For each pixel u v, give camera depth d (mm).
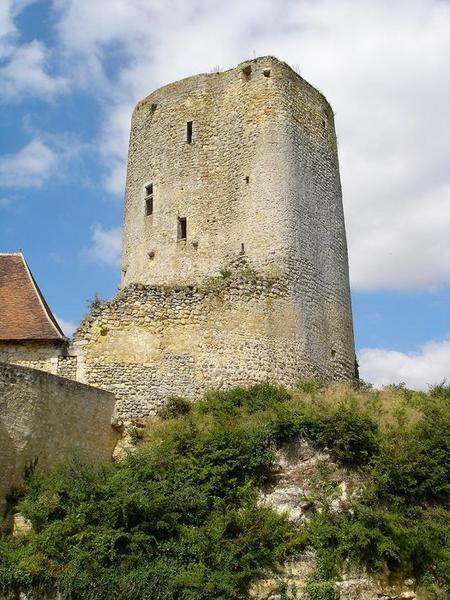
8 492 15938
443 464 16594
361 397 20078
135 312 20891
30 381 17047
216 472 16016
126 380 20125
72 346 20312
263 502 15914
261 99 25500
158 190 26703
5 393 16453
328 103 27812
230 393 19891
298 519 15492
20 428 16516
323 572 14477
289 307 22422
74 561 14016
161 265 25547
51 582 13953
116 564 14023
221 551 14320
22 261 23203
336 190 26734
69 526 14602
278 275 22672
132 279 26344
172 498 15047
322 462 16531
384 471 16188
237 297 21609
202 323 21031
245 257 23781
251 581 14133
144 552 14195
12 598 13938
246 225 24281
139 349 20516
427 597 14656
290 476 16438
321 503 15734
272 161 24406
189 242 25391
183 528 14641
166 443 17125
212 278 23859
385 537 14867
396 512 15672
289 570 14453
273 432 16875
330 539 14961
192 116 27062
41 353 20234
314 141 26156
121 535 14250
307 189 24891
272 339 21656
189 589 13461
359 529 14844
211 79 27438
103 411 19125
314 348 22812
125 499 14656
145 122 28250
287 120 25172
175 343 20719
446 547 15336
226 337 21078
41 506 15305
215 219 25453
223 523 14797
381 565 14656
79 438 18016
